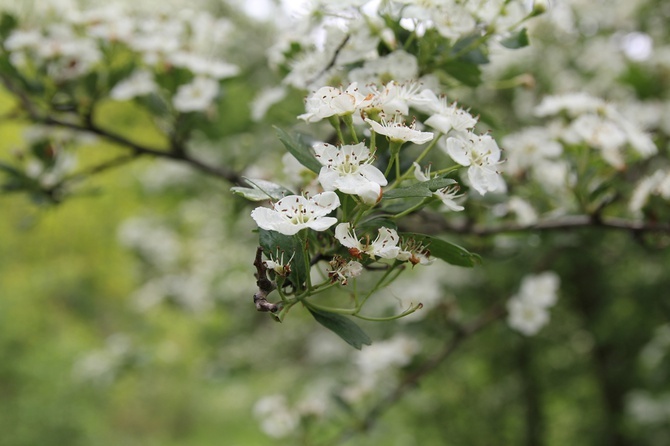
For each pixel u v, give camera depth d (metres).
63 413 8.08
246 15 4.23
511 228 2.29
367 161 1.17
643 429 5.09
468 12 1.61
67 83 2.51
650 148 2.14
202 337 5.46
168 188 4.63
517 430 6.07
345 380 3.67
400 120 1.28
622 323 4.93
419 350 3.22
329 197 1.10
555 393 5.98
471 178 1.26
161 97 2.58
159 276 6.32
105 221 12.77
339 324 1.19
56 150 2.57
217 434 10.22
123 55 2.77
